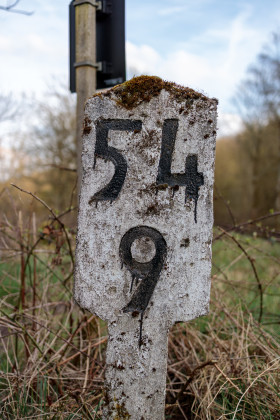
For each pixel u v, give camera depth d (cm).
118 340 145
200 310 146
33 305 226
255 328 229
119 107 143
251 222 256
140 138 142
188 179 143
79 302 147
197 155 144
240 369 193
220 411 168
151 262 144
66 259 294
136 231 144
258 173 1399
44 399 177
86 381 184
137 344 144
